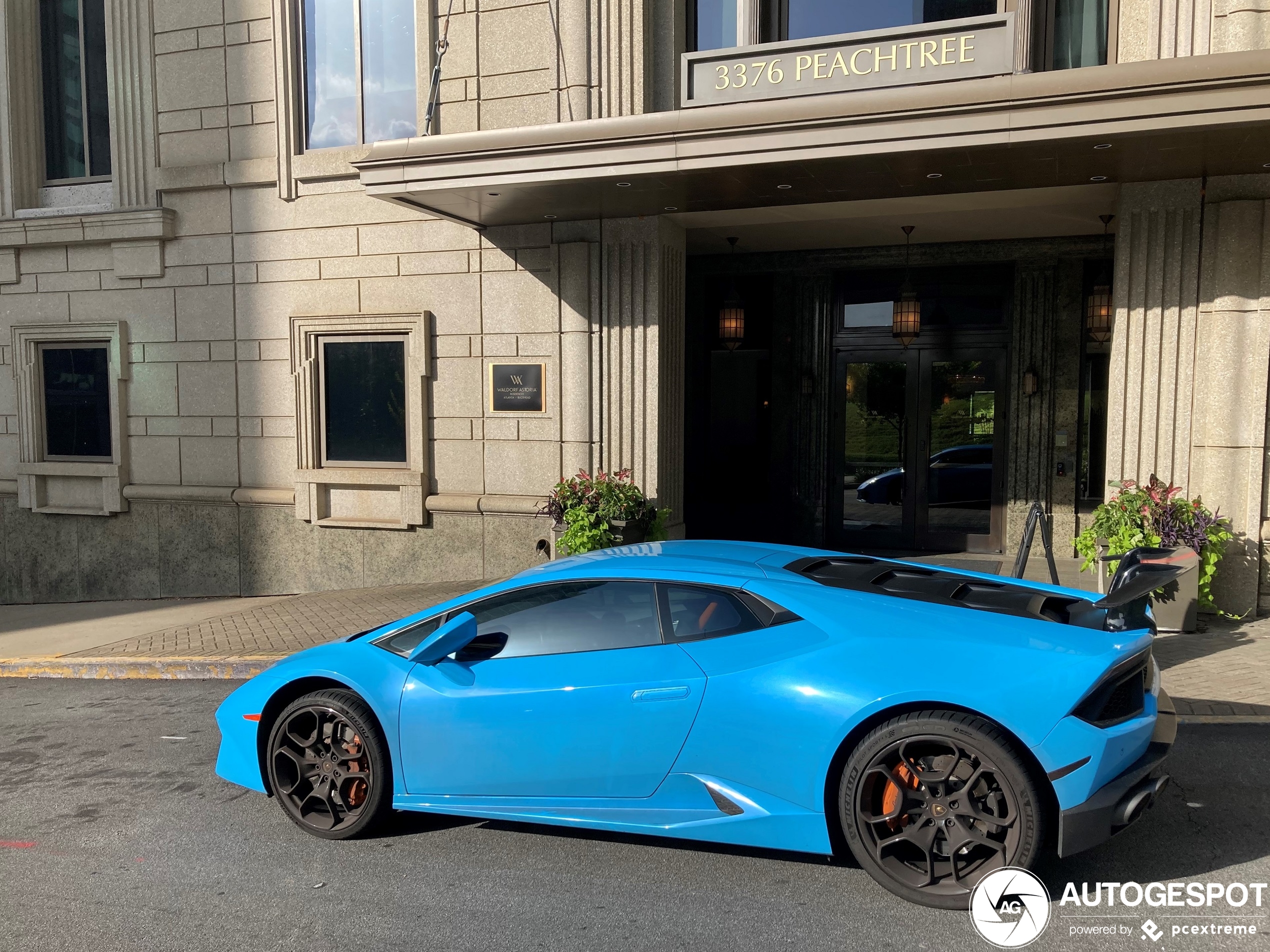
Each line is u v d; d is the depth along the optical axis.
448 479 11.30
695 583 4.21
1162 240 8.41
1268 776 4.99
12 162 13.07
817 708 3.75
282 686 4.67
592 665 4.16
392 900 3.98
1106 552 8.18
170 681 8.24
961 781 3.63
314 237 11.66
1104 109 6.84
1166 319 8.46
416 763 4.37
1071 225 10.73
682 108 9.62
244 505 12.19
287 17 11.55
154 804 5.21
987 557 11.95
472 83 10.76
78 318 12.77
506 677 4.28
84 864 4.44
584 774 4.12
